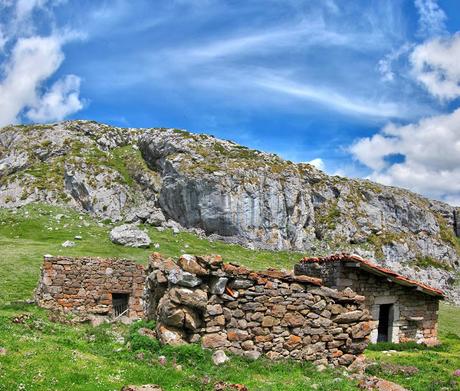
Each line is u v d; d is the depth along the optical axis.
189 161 94.81
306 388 12.47
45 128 131.38
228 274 15.23
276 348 15.40
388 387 13.30
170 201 92.50
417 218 116.44
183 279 14.62
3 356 11.74
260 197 93.44
